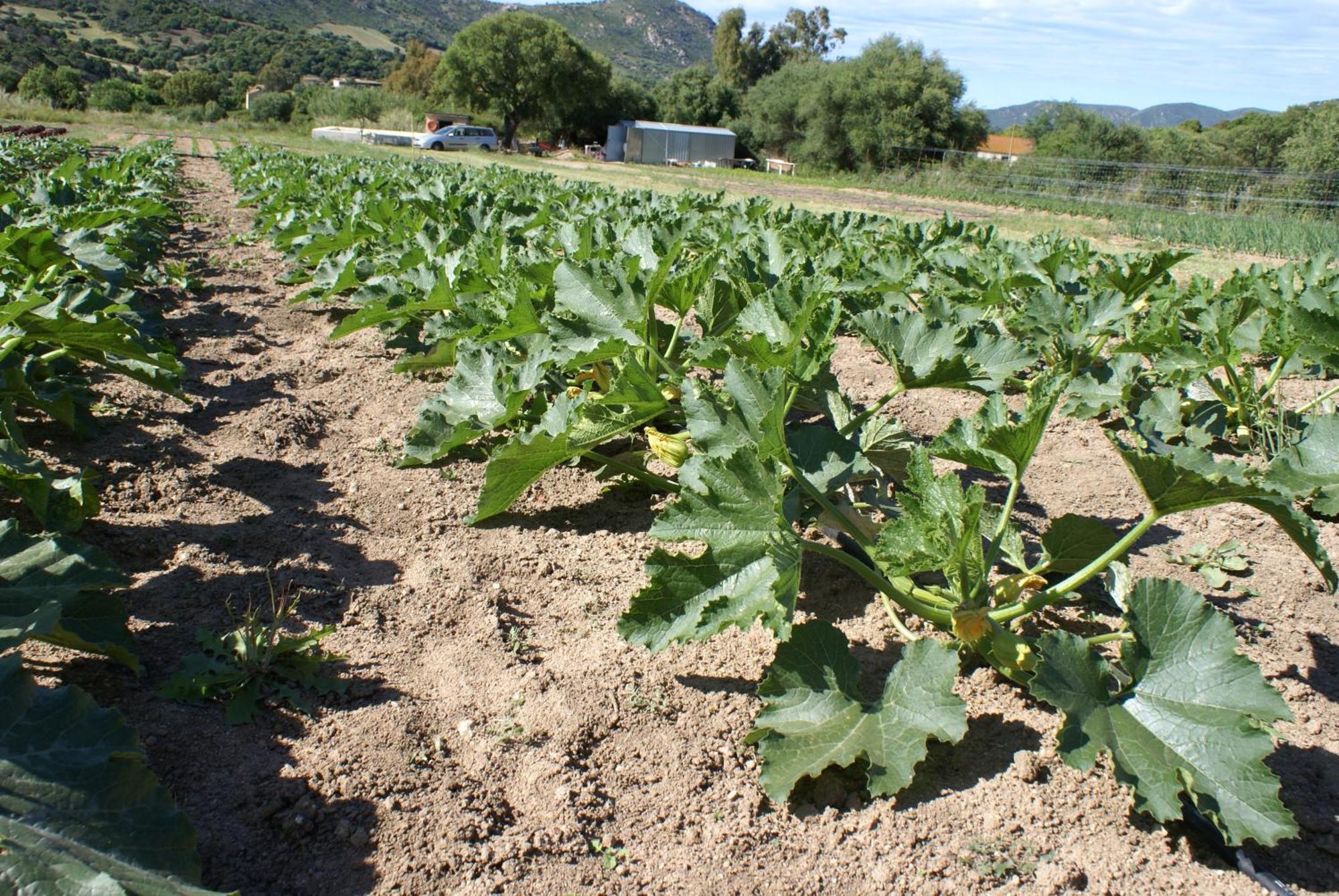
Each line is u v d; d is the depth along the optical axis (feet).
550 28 220.84
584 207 33.12
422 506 14.14
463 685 10.08
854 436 14.10
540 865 7.89
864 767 9.10
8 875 5.98
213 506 13.56
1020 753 9.17
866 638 11.16
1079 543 10.99
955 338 12.73
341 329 19.20
